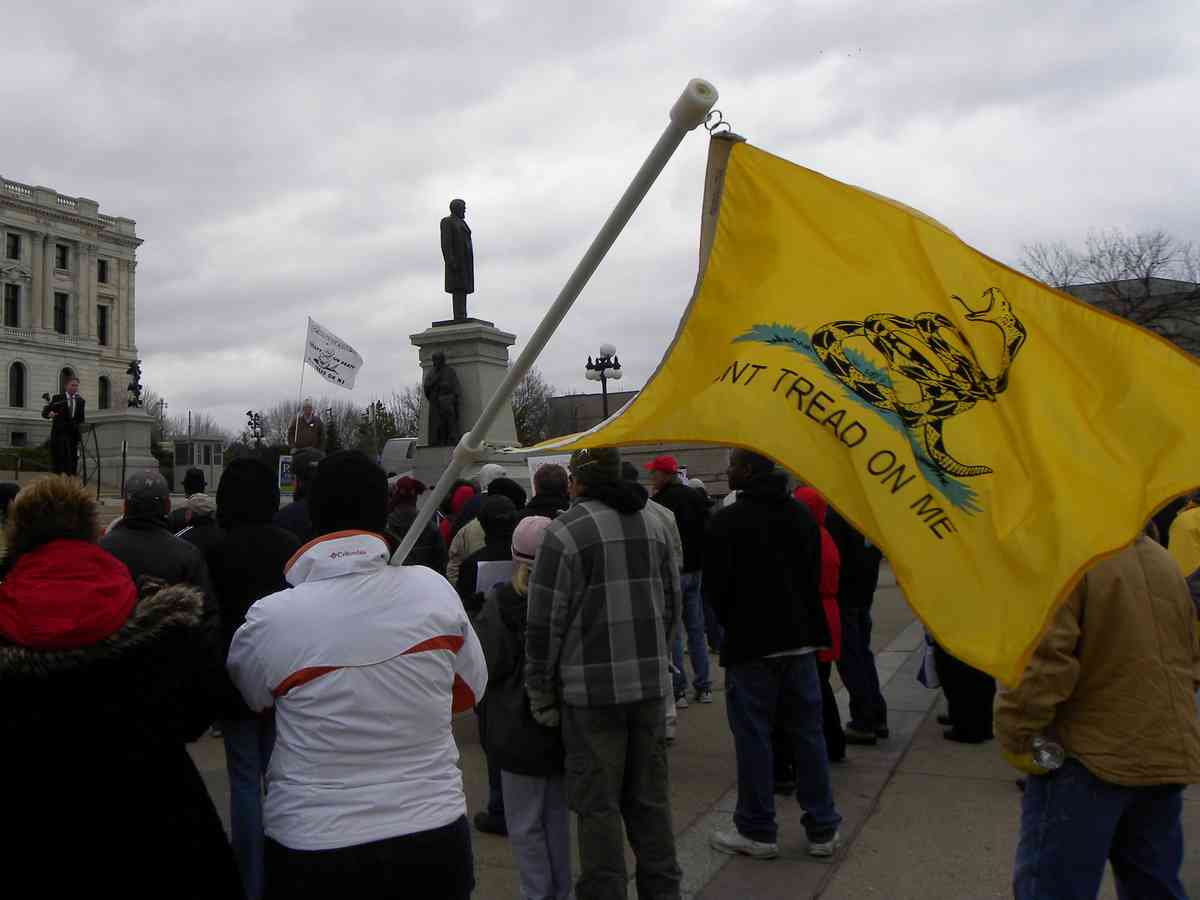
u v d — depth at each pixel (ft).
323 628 7.72
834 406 8.56
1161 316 112.37
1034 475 8.06
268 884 7.66
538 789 12.10
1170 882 9.37
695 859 14.87
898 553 8.00
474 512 23.24
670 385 8.92
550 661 11.50
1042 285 8.98
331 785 7.55
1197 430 8.18
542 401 196.75
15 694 7.05
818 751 14.88
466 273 57.57
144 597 7.75
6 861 7.02
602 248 6.88
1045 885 9.41
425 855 7.59
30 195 207.21
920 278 9.09
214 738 22.65
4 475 96.32
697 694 25.48
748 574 14.53
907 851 15.10
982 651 7.57
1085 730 9.18
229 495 14.07
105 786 7.16
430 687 7.98
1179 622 9.29
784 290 9.18
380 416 175.83
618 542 11.56
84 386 214.48
